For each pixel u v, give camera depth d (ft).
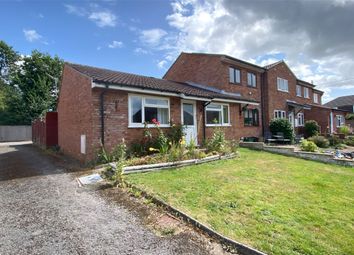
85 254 10.43
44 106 106.93
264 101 68.28
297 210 15.17
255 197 17.28
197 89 51.72
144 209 15.35
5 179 24.53
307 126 74.08
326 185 21.71
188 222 13.38
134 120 33.37
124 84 30.50
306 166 31.27
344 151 48.03
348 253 10.39
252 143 46.93
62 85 45.96
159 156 28.27
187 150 32.14
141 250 10.73
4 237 12.00
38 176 25.46
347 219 14.06
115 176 21.61
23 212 15.20
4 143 81.76
